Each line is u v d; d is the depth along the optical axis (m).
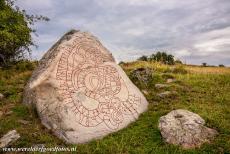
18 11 19.27
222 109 11.80
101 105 11.34
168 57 24.61
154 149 9.44
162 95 13.38
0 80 15.30
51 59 12.22
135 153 9.26
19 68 18.11
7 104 12.52
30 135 10.18
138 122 11.19
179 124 9.95
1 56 19.12
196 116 10.27
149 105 12.51
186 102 12.63
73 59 12.34
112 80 12.30
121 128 10.92
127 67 19.00
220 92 13.91
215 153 9.05
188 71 18.73
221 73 18.19
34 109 11.51
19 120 11.12
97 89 11.79
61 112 10.75
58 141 10.05
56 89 11.38
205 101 12.79
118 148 9.39
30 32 19.58
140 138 10.09
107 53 13.39
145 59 24.02
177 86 14.56
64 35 13.35
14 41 18.53
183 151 9.17
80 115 10.80
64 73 11.84
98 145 9.65
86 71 12.18
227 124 10.41
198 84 15.17
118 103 11.66
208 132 9.86
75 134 10.20
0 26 18.33
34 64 18.84
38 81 11.67
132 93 12.27
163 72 18.17
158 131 10.27
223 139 9.59
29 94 11.89
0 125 10.77
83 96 11.35
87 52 12.81
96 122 10.78
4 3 19.00
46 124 10.77
